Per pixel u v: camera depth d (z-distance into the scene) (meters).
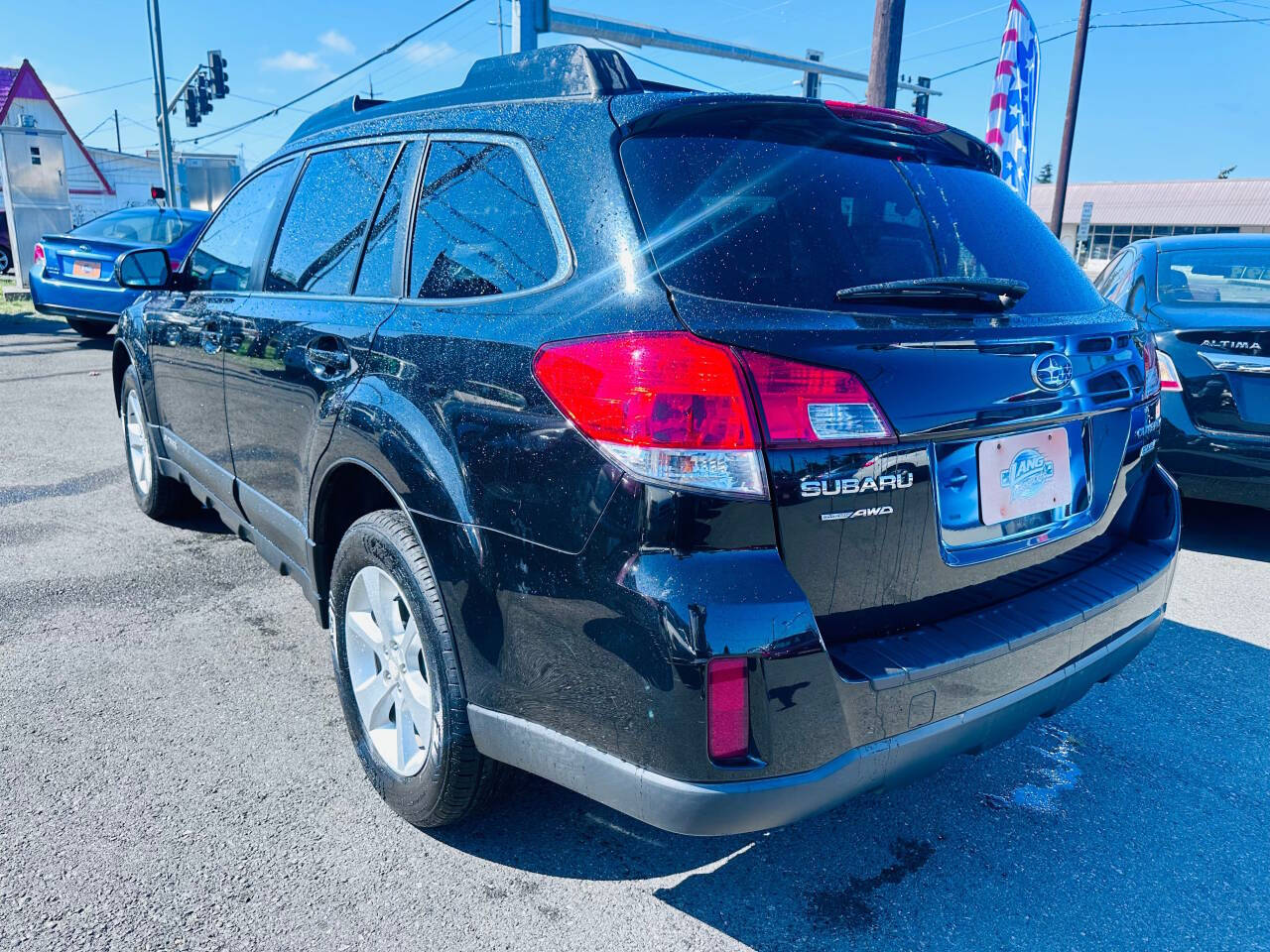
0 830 2.33
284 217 3.23
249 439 3.20
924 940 2.10
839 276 1.92
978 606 2.06
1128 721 3.13
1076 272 2.54
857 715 1.76
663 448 1.66
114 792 2.51
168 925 2.03
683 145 1.98
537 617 1.87
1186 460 4.59
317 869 2.24
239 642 3.45
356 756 2.68
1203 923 2.17
